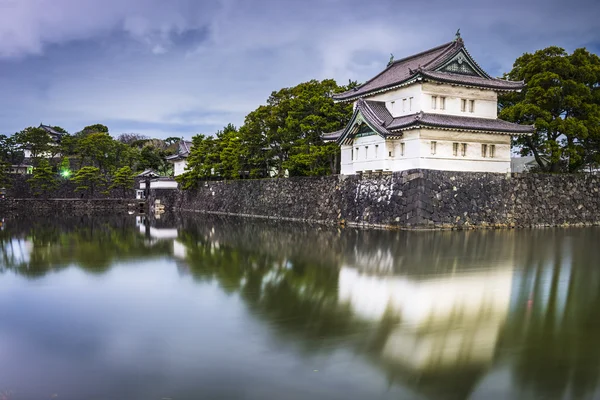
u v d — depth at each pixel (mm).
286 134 52750
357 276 19531
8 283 19188
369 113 39844
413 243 28531
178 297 16625
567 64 40875
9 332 13141
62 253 27375
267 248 28250
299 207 49688
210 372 10414
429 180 35406
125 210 82938
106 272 21344
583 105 41219
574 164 44312
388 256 24109
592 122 40938
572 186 41188
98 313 14805
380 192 38625
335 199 44312
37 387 9859
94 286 18531
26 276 20562
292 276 19797
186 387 9773
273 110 55656
